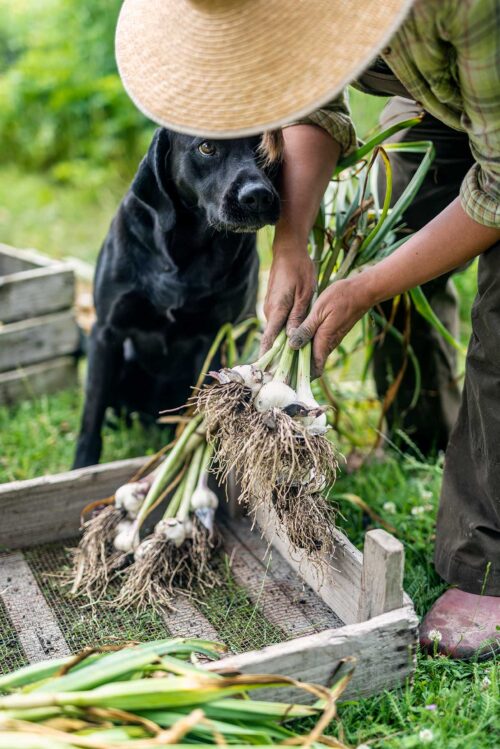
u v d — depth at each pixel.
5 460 2.63
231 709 1.38
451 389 2.60
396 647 1.61
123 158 5.29
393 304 2.30
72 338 3.10
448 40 1.40
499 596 1.86
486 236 1.63
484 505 1.88
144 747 1.24
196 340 2.49
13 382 2.99
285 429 1.64
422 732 1.47
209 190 1.98
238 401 1.70
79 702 1.31
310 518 1.71
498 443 1.78
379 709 1.61
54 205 4.96
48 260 3.16
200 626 1.88
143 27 1.56
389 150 2.07
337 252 2.02
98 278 2.36
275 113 1.35
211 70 1.41
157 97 1.46
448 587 2.02
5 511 2.08
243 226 1.89
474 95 1.44
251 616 1.88
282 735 1.43
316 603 1.96
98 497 2.17
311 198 1.90
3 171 5.58
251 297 2.48
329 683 1.58
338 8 1.35
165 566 1.96
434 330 2.46
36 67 5.67
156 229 2.19
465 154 2.16
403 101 2.23
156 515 2.22
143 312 2.36
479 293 1.76
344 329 1.75
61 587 2.00
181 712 1.37
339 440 2.55
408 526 2.25
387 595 1.64
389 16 1.33
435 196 2.22
